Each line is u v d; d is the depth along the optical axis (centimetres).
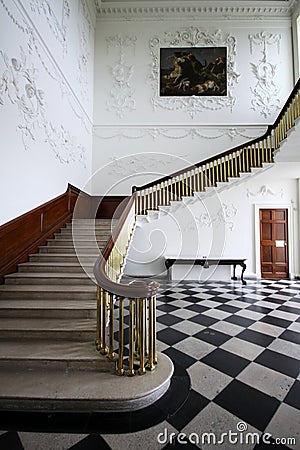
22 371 208
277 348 278
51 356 212
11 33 350
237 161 643
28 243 397
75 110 646
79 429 165
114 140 824
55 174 509
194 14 840
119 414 177
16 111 363
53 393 181
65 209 554
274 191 746
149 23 852
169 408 183
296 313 398
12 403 180
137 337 229
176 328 334
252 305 442
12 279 329
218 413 179
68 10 594
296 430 165
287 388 207
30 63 404
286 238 745
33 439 158
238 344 287
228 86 831
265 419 173
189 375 224
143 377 201
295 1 790
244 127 818
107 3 822
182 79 838
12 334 241
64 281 329
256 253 736
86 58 755
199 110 827
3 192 336
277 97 821
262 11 830
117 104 833
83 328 244
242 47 839
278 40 834
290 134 500
